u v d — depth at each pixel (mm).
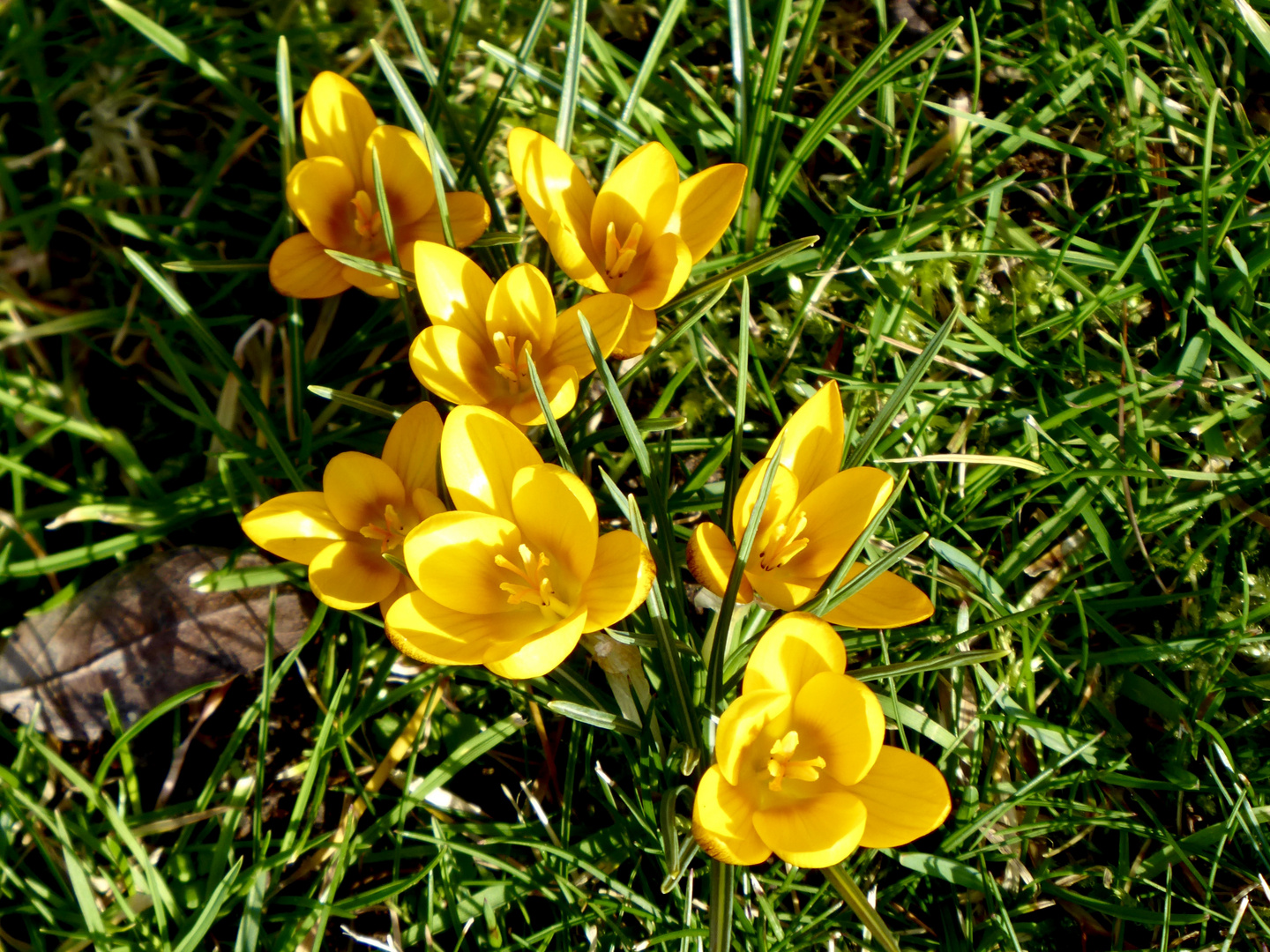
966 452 434
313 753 377
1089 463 423
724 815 326
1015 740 401
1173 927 396
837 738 330
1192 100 471
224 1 447
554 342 370
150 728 395
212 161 439
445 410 423
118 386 422
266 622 390
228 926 381
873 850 382
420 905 383
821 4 415
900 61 417
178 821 378
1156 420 436
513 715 394
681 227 386
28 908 369
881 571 349
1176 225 456
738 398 370
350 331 433
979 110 469
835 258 438
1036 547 416
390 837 392
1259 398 438
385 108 447
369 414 421
